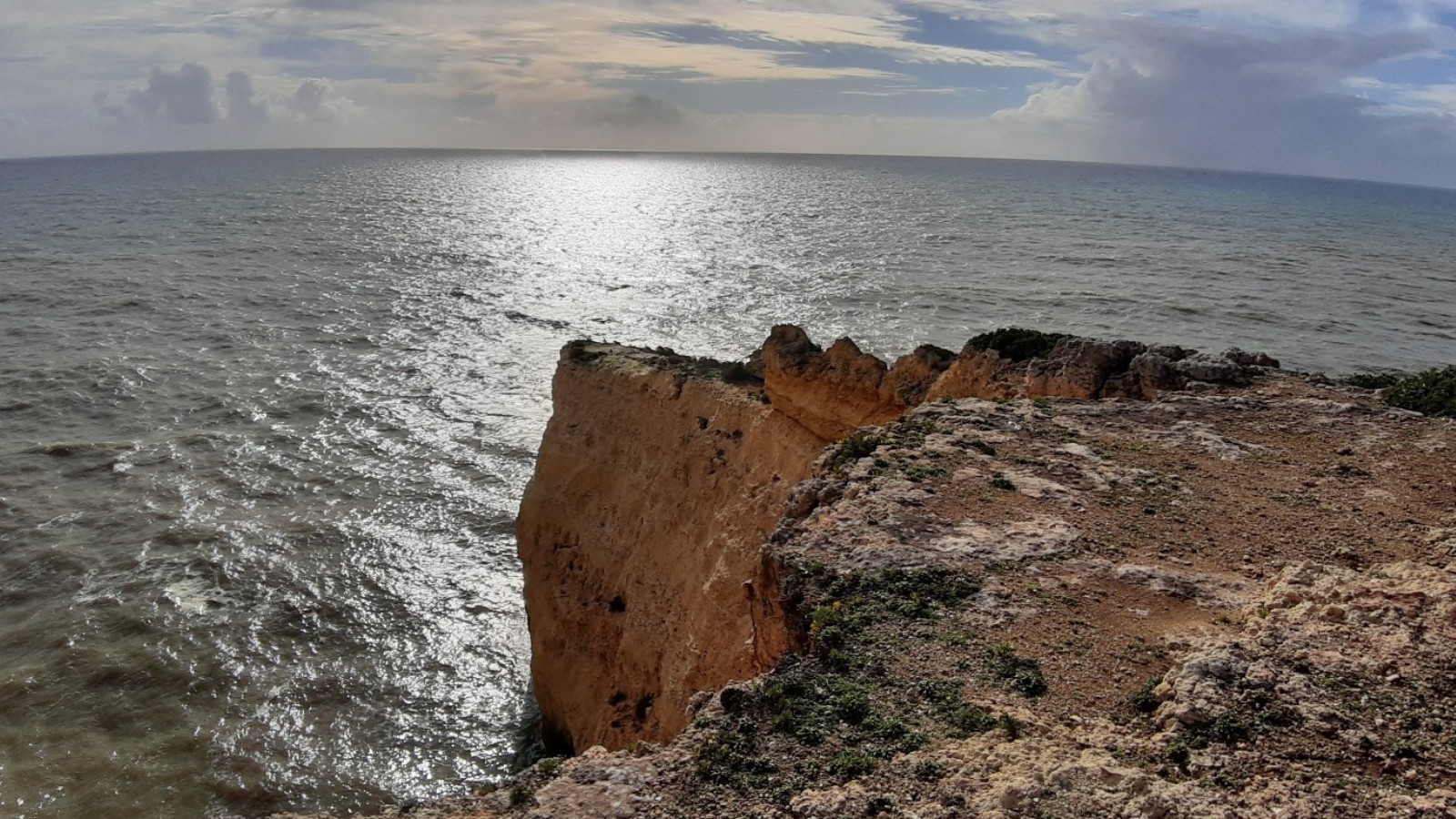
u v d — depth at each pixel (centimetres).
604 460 3053
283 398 5941
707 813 838
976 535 1382
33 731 2983
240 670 3325
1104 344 2355
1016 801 816
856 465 1655
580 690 2909
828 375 2616
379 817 891
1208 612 1196
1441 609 1114
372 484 4778
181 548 4072
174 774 2858
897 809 821
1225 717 941
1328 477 1681
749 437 2684
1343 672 1017
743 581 2311
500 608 3788
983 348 2566
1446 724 930
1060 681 1040
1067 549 1350
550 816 833
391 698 3262
